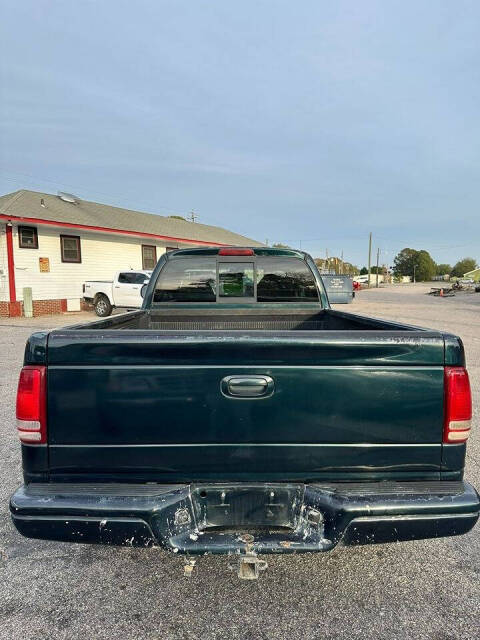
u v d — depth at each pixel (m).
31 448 1.86
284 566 2.46
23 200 17.27
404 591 2.25
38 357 1.84
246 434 1.87
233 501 1.90
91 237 18.45
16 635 1.94
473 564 2.49
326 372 1.86
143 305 3.90
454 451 1.90
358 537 1.82
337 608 2.12
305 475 1.90
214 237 27.91
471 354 8.70
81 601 2.17
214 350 1.83
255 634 1.95
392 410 1.87
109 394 1.84
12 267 15.34
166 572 2.41
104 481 1.88
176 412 1.85
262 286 3.89
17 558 2.53
